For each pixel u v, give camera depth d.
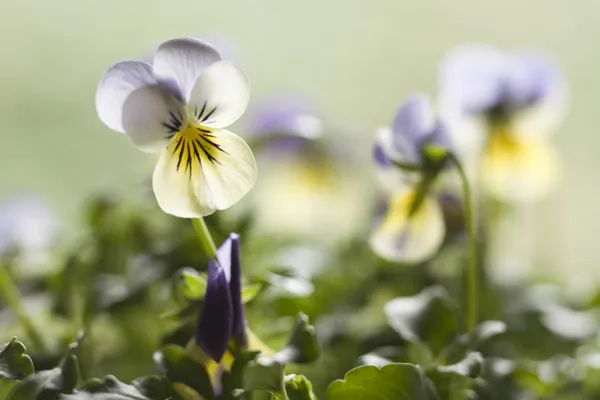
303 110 0.55
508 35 0.96
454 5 0.96
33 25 0.92
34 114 0.92
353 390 0.37
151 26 0.94
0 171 0.89
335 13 0.96
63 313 0.47
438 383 0.39
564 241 0.77
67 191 0.90
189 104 0.36
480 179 0.51
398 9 0.96
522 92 0.52
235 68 0.36
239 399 0.36
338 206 0.62
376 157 0.43
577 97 0.93
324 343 0.47
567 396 0.46
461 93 0.52
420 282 0.52
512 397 0.45
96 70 0.93
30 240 0.54
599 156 0.92
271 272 0.41
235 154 0.36
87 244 0.49
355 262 0.55
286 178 0.60
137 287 0.46
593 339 0.49
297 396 0.37
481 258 0.49
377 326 0.48
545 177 0.53
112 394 0.36
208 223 0.46
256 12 0.95
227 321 0.36
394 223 0.44
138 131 0.36
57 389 0.36
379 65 0.96
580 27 0.95
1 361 0.36
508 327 0.48
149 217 0.51
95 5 0.93
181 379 0.36
